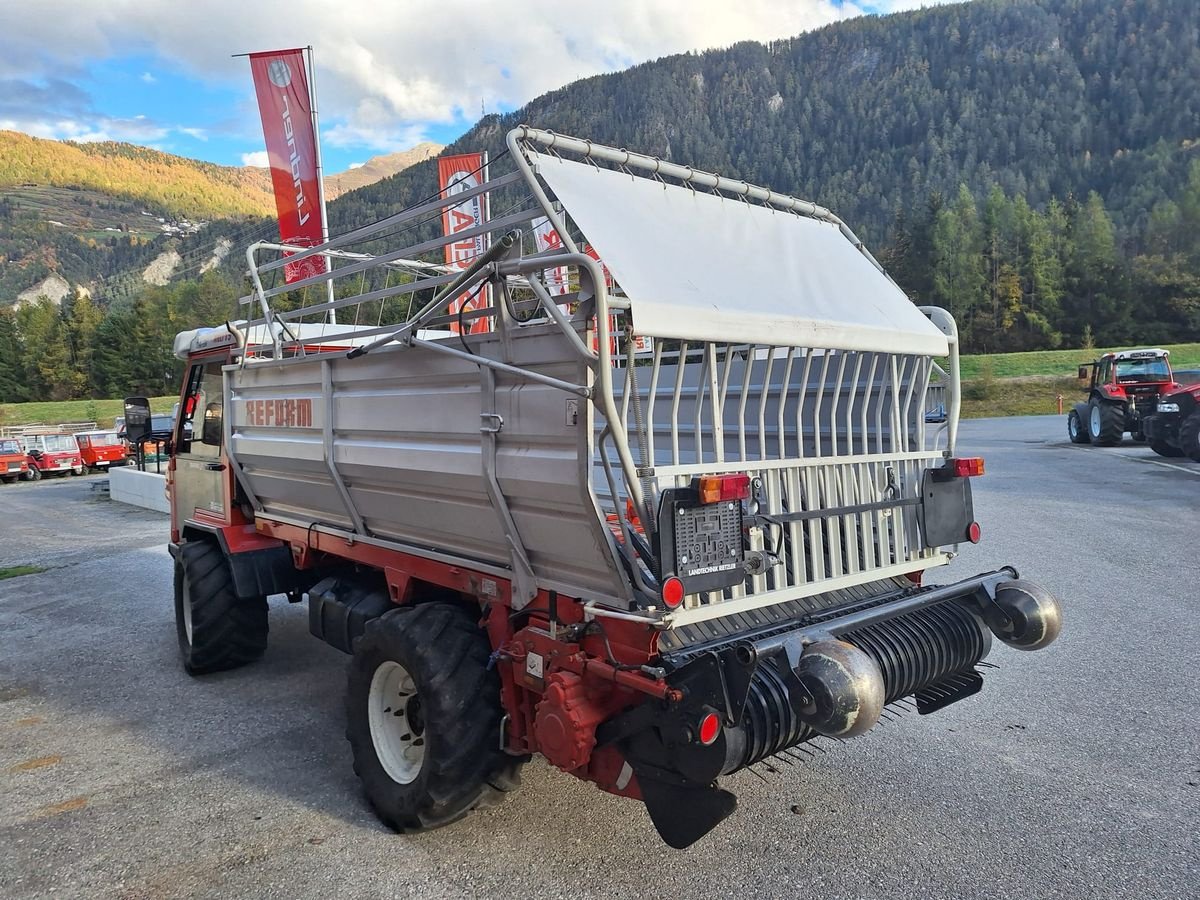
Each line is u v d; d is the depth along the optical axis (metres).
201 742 4.36
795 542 3.01
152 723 4.65
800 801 3.51
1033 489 12.69
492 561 3.19
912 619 3.27
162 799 3.69
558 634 2.74
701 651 2.58
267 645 5.93
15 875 3.07
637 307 2.39
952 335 3.72
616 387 4.62
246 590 4.99
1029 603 3.30
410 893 2.88
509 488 2.79
